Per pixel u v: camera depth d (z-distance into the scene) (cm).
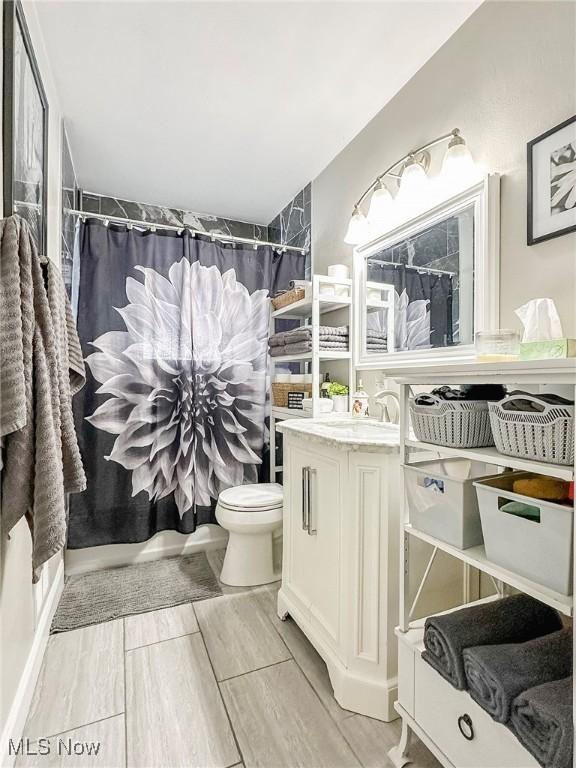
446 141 158
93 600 203
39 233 154
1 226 101
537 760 79
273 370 278
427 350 165
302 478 170
